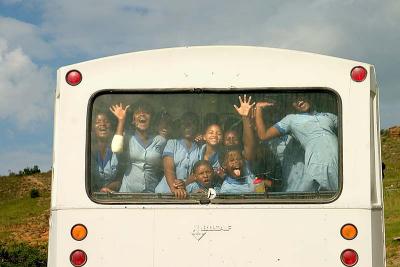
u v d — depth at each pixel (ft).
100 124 23.49
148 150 23.43
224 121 23.45
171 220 22.93
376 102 23.94
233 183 23.15
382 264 23.82
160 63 23.61
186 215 22.94
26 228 150.10
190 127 23.48
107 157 23.39
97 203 23.07
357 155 22.88
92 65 23.59
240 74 23.48
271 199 22.94
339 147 23.00
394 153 199.21
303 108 23.35
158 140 23.48
